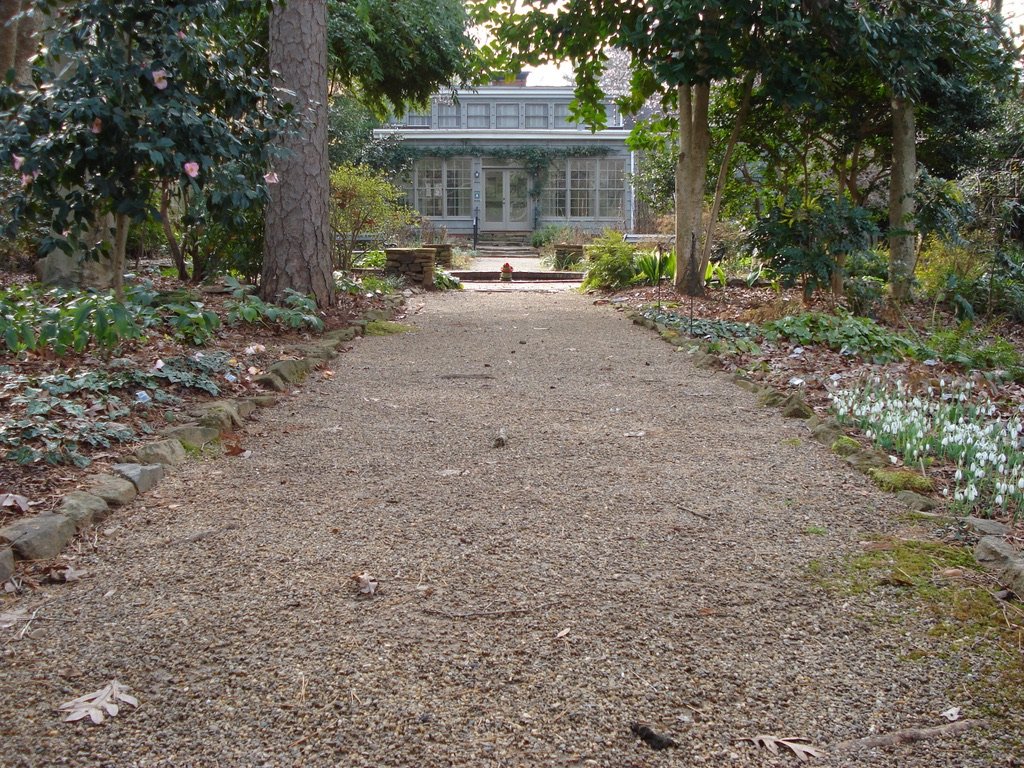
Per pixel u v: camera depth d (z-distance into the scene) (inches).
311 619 93.7
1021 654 87.7
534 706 78.0
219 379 200.8
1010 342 339.9
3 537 107.2
